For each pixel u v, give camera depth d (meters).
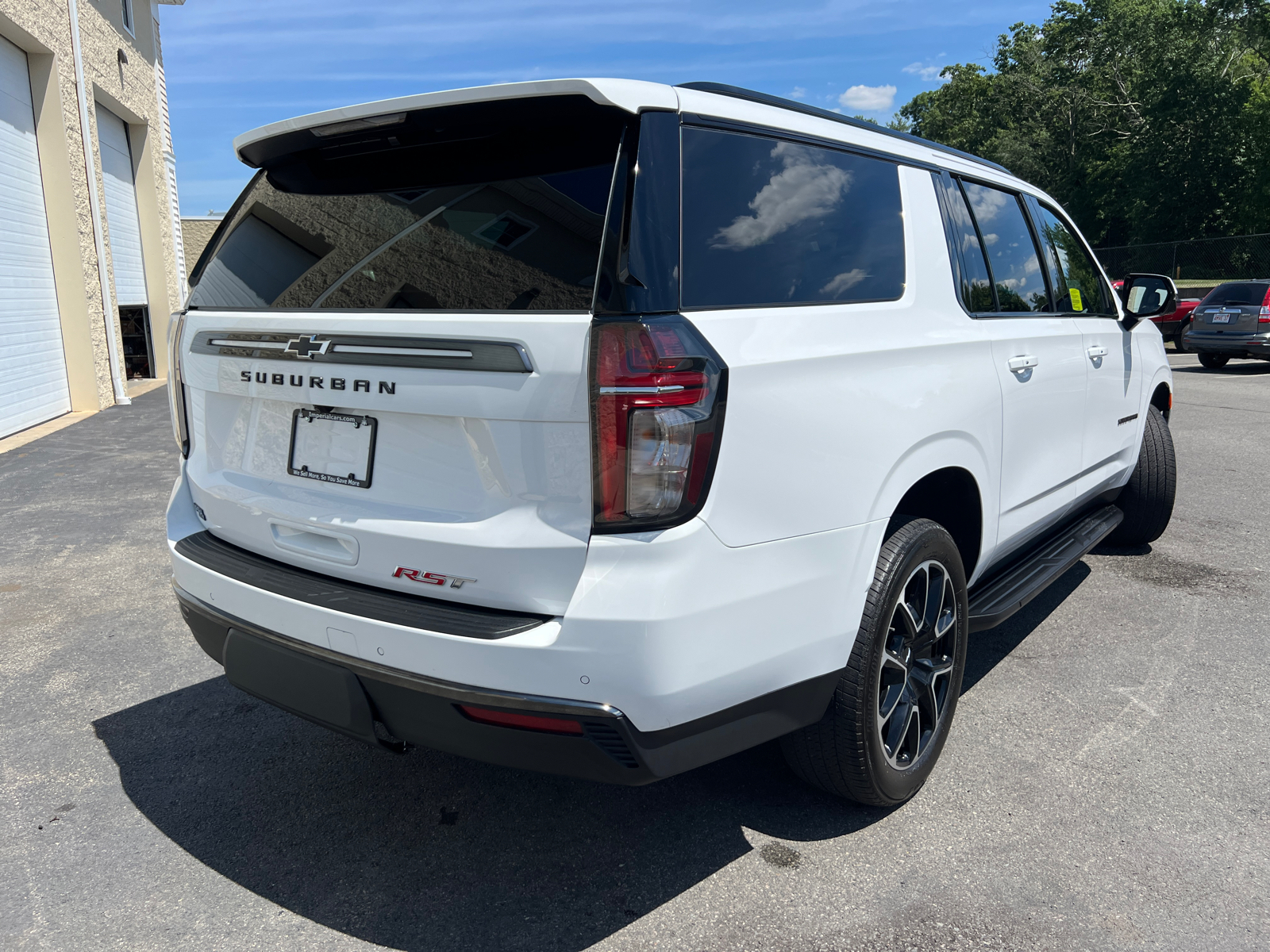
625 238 1.75
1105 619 3.94
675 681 1.80
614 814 2.54
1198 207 36.97
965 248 2.88
